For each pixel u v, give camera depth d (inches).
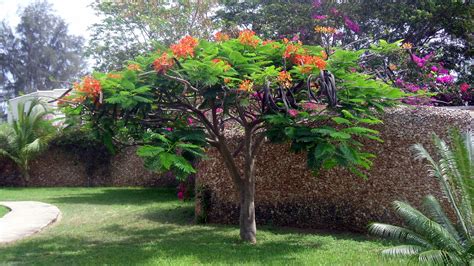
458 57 663.1
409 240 232.5
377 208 347.6
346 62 288.2
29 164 816.9
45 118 784.9
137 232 377.1
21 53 1676.9
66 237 359.9
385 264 250.5
